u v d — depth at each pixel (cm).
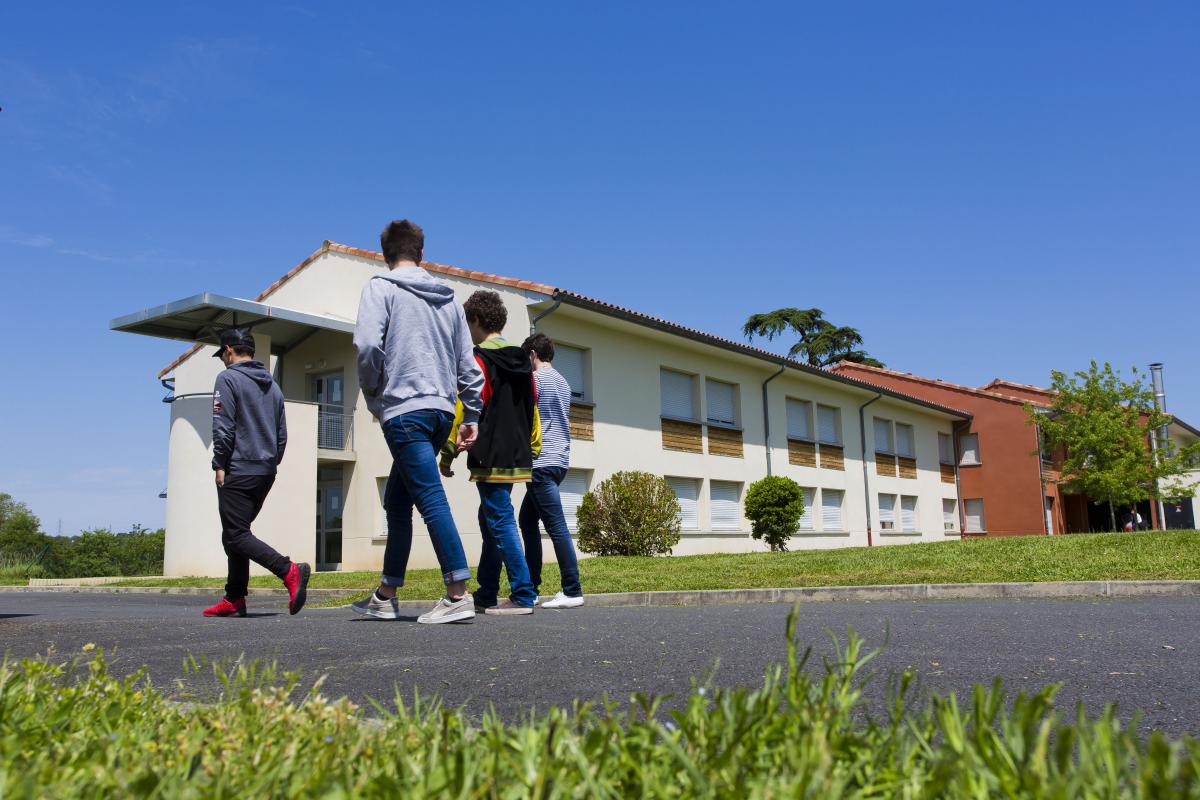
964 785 131
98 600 1195
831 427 2842
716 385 2378
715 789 133
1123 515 4103
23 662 251
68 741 186
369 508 1880
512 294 1778
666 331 2028
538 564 730
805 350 5575
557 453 705
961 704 269
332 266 2009
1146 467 3275
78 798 140
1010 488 3406
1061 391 3362
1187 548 1079
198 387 2159
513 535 630
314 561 1814
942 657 377
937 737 166
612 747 157
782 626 505
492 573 662
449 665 364
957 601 752
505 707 281
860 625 507
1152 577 801
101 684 242
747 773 144
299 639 457
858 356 5581
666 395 2211
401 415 521
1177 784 114
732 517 2375
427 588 966
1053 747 139
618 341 2030
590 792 134
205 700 262
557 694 301
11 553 2373
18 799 131
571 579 709
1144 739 234
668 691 302
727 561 1312
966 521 3516
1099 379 3325
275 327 1898
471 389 555
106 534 2592
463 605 536
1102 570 868
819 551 1489
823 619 553
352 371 1945
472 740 175
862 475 2923
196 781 151
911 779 139
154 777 143
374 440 1888
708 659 371
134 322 1755
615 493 1806
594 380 1950
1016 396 3691
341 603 940
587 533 1823
